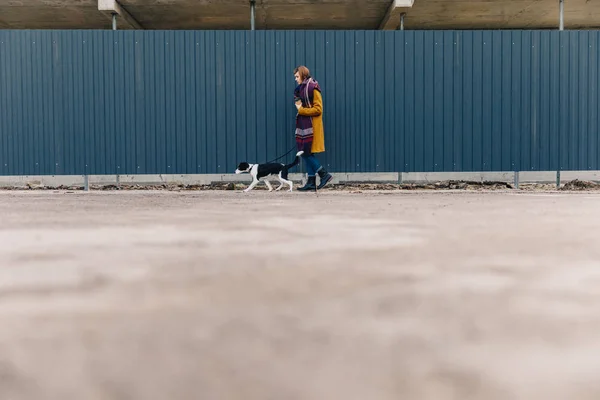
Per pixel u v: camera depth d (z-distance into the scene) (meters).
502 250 1.69
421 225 2.51
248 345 0.74
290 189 6.83
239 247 1.77
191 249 1.73
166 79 7.32
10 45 7.27
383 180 8.46
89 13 9.84
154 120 7.32
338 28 10.97
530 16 10.33
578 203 4.21
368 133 7.33
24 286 1.16
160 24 10.54
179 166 7.34
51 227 2.43
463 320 0.87
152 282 1.20
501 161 7.40
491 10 9.88
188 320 0.88
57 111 7.29
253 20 8.98
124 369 0.64
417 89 7.34
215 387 0.58
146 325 0.85
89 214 3.19
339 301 1.01
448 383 0.60
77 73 7.29
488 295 1.06
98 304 0.99
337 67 7.30
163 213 3.26
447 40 7.32
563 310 0.94
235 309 0.95
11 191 6.94
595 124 7.44
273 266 1.41
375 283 1.18
